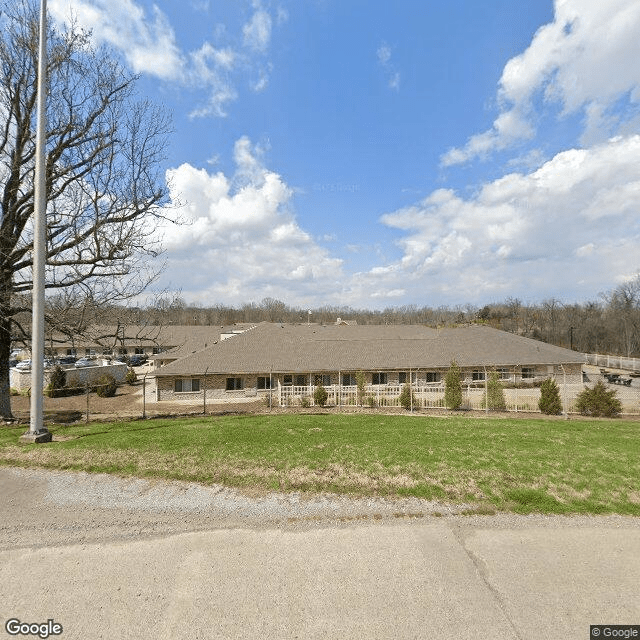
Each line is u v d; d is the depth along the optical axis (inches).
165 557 172.4
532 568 165.5
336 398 799.7
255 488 256.7
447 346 1110.4
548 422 561.9
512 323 3174.2
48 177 503.2
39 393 369.4
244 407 821.9
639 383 1258.6
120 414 687.7
